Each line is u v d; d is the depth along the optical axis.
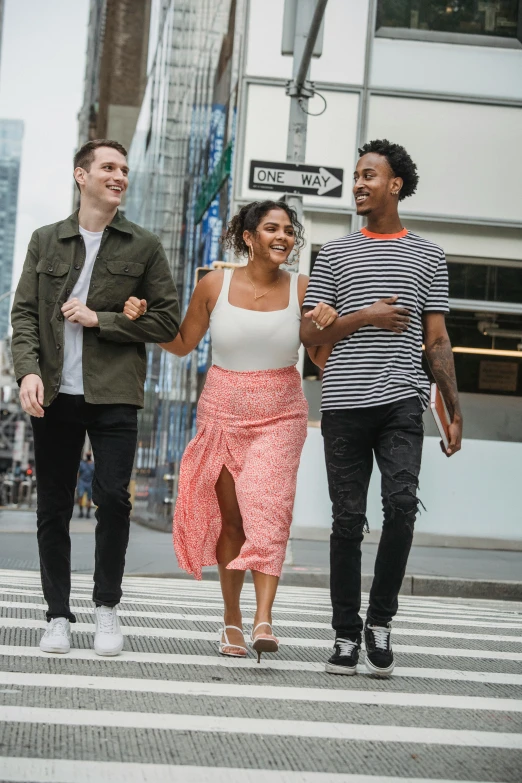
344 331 4.16
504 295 14.75
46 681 3.60
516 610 8.71
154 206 32.75
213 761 2.74
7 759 2.63
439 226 14.80
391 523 4.05
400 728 3.24
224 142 17.14
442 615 7.11
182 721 3.16
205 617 5.63
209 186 19.16
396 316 4.09
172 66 30.06
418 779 2.68
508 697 3.83
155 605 6.18
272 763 2.76
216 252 17.55
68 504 4.33
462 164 14.80
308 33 10.64
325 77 14.73
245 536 4.39
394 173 4.32
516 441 14.62
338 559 4.17
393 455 4.09
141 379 4.39
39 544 4.30
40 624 4.83
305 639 5.01
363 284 4.23
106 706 3.28
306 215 14.62
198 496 4.40
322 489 14.55
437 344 4.26
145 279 4.44
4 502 51.16
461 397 14.59
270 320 4.37
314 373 14.61
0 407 82.94
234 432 4.35
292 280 4.50
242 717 3.26
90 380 4.24
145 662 4.08
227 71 17.48
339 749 2.95
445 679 4.16
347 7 14.80
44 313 4.32
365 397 4.13
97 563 4.25
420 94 14.77
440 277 4.30
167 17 32.56
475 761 2.89
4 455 82.75
